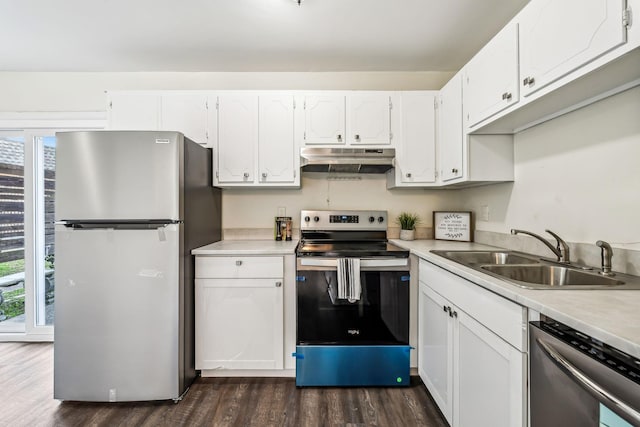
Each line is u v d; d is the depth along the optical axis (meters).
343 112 2.26
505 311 1.02
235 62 2.42
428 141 2.26
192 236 1.94
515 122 1.64
